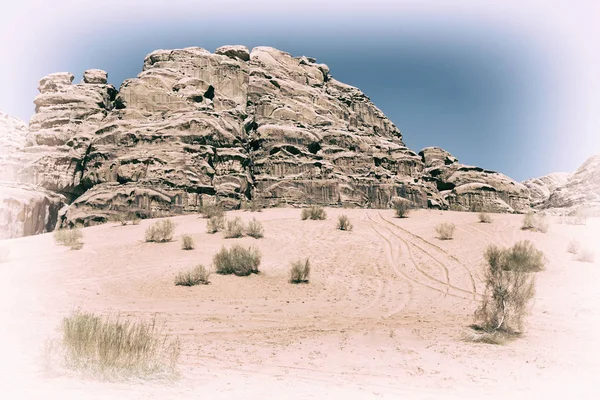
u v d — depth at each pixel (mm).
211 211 30922
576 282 12961
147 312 10266
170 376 5180
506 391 5207
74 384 4504
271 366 6297
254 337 8328
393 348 7504
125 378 4859
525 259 14430
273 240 21469
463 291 13188
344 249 19734
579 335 8188
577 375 5852
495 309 9055
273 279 14688
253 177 44938
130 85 46094
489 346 7578
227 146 44094
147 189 36531
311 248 19969
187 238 19656
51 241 23078
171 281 14000
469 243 19188
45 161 41906
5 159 41438
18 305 10266
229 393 4766
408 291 13352
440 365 6426
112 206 35688
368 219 27906
